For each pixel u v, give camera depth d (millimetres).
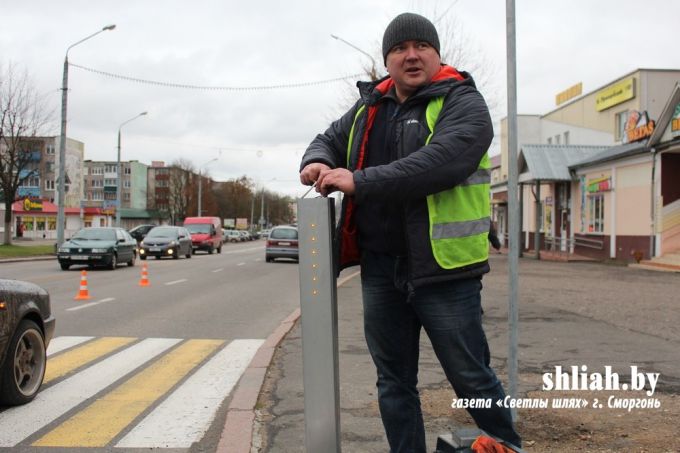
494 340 7664
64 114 29844
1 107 33469
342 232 2668
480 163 2477
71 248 21766
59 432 4469
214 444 4230
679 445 3889
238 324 9742
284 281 17969
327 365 2221
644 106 30438
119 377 6191
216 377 6191
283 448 4074
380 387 2852
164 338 8438
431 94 2516
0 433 4441
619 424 4332
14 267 23312
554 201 31688
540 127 44000
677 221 21547
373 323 2768
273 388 5641
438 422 4457
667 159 21562
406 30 2539
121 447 4172
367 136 2695
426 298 2514
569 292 13305
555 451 3803
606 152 27438
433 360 6543
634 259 23094
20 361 5227
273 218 134875
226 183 112062
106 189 124438
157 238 31938
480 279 2607
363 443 4098
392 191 2244
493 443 2432
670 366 6207
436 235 2428
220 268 24125
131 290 14906
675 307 10750
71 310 11203
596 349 7066
